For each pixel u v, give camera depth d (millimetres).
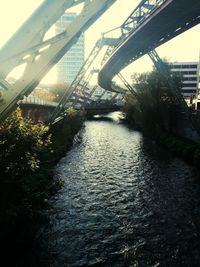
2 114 6680
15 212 15406
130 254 17609
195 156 39000
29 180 17859
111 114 154625
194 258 17328
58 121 57938
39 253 17156
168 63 60500
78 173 35312
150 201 26250
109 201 26078
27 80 6625
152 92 60469
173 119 59250
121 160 43000
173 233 20266
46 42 6551
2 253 15867
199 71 80938
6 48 6438
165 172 35969
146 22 35750
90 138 65438
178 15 32656
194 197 27281
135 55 55906
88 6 6508
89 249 17984
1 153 15898
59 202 25531
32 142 16672
